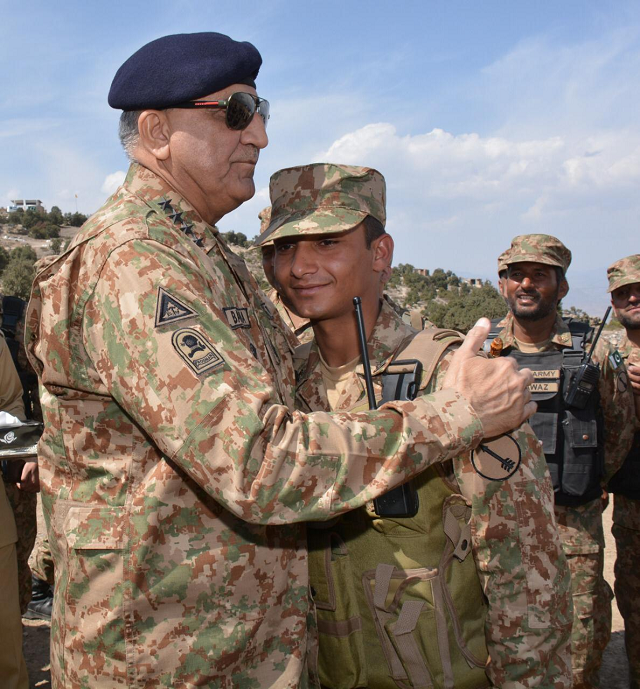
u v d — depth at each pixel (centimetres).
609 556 557
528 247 371
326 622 167
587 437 332
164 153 162
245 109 164
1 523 285
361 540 164
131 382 133
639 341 457
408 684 157
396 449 138
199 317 136
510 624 155
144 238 141
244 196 174
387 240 183
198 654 142
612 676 388
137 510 140
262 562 149
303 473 130
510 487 155
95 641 144
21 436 255
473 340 155
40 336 148
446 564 161
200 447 127
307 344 201
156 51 159
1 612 281
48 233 11944
